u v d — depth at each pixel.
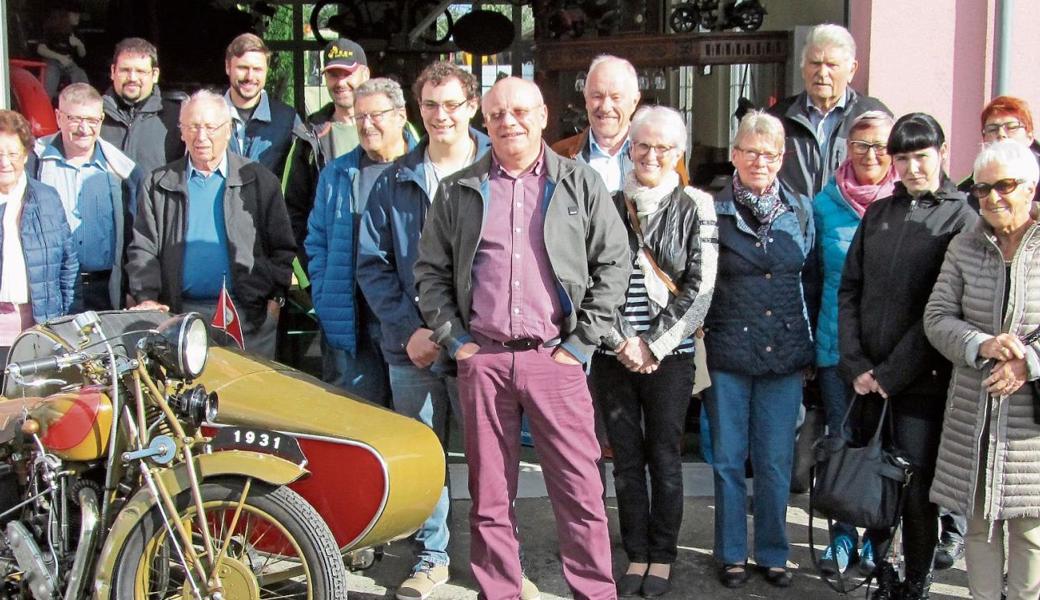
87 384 3.48
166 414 3.32
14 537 3.41
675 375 4.18
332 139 5.31
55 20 6.69
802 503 5.22
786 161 5.07
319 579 3.25
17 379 3.28
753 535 4.75
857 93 5.13
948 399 3.72
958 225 3.85
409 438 3.56
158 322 3.86
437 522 4.30
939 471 3.74
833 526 4.32
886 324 3.91
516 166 3.68
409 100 8.59
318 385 3.83
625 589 4.27
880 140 4.33
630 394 4.26
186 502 3.30
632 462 4.31
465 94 4.12
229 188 4.61
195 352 3.36
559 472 3.75
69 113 4.87
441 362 3.88
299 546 3.27
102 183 4.97
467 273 3.68
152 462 3.32
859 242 4.05
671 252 4.05
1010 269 3.55
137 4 7.80
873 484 3.78
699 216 4.08
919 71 5.36
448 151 4.18
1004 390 3.50
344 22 8.66
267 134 5.50
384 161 4.41
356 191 4.37
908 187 3.93
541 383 3.66
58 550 3.42
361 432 3.49
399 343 4.16
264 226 4.71
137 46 5.37
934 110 5.38
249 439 3.33
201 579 3.25
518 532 4.85
